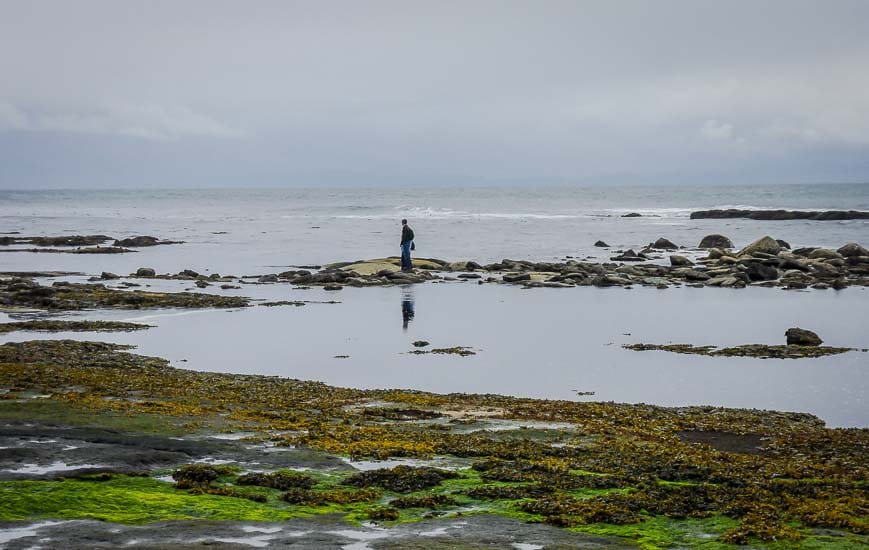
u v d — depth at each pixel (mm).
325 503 14141
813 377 28297
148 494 14102
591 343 34656
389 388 26688
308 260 72812
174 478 15195
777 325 39031
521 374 28797
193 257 75625
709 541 12602
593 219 129375
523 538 12484
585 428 20781
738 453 18859
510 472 16172
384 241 91562
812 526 13297
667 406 24328
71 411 20453
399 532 12656
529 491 14961
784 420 22375
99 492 14023
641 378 28172
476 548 11922
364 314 42875
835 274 59156
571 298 49281
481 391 26297
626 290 53219
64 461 15758
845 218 116500
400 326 39094
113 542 11727
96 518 12797
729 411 23266
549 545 12156
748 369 29625
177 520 12875
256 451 17359
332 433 19406
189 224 125688
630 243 87875
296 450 17625
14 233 105562
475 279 59188
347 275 57906
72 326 38500
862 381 27641
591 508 13898
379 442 18578
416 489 15062
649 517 13734
